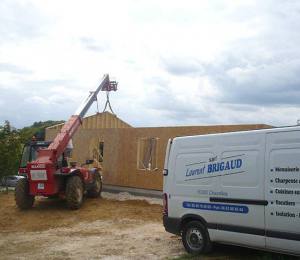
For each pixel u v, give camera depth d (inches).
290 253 294.2
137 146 784.9
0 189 911.0
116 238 434.9
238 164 325.4
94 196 710.5
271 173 305.0
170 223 367.6
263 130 314.7
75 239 437.4
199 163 352.2
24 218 561.9
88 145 883.4
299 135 294.5
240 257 340.5
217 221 335.6
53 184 597.6
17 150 898.1
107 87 808.3
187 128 703.7
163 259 348.2
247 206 316.2
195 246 352.8
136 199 710.5
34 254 379.2
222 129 656.4
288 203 294.0
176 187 365.7
